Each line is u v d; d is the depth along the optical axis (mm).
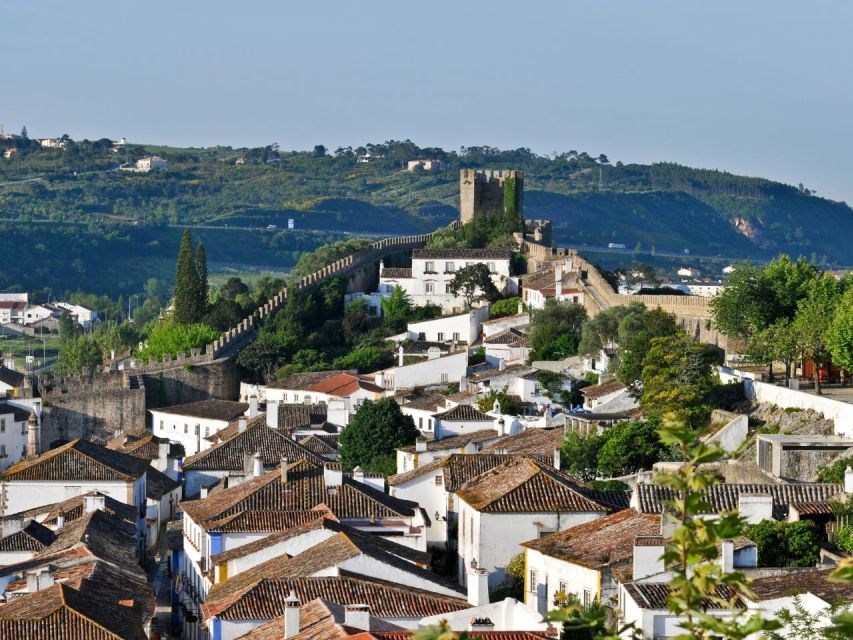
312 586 146750
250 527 180500
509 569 166250
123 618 147500
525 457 193750
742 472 193250
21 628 138125
